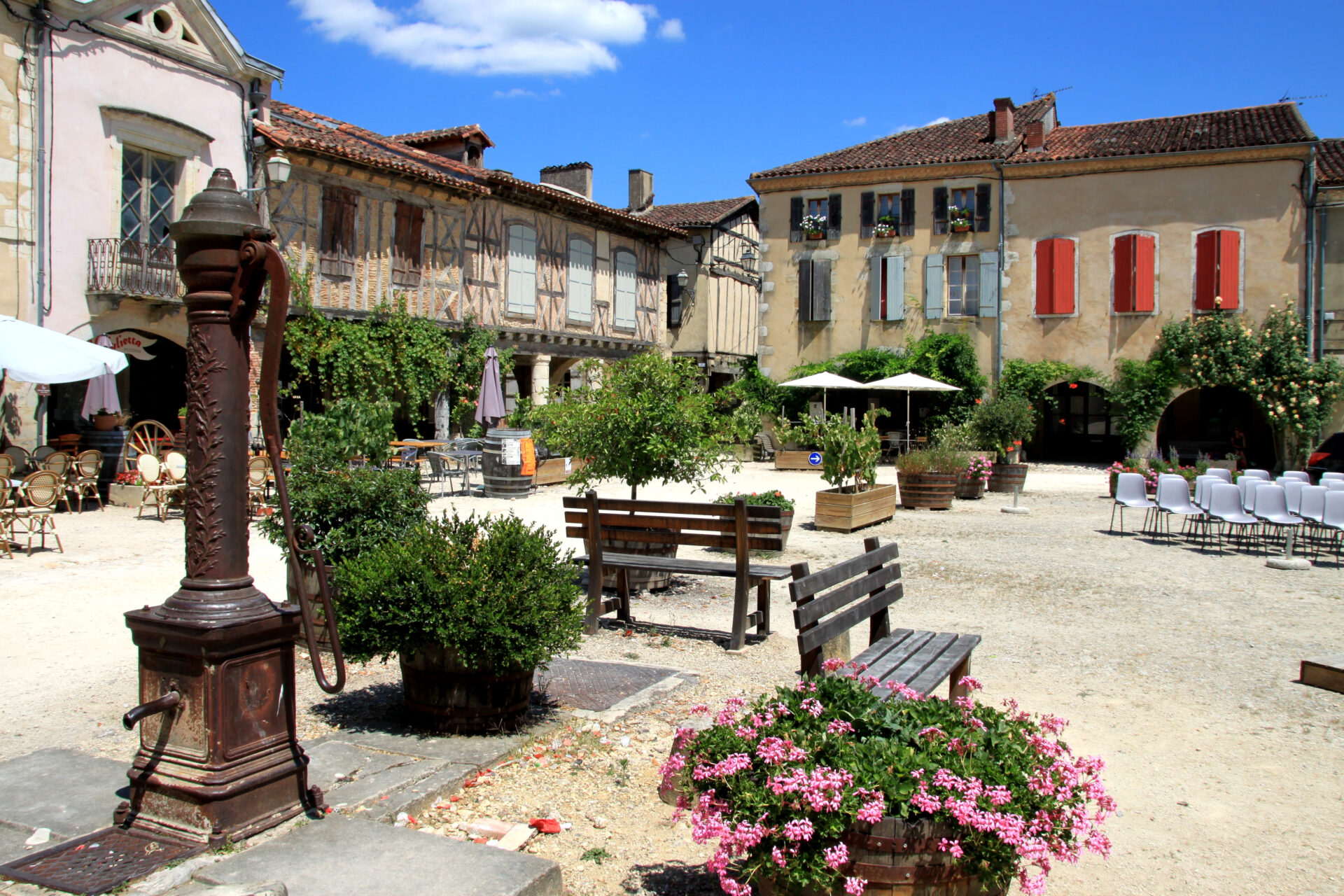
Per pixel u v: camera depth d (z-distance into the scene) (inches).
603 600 249.0
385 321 667.4
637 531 244.2
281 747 120.3
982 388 933.2
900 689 122.8
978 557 379.6
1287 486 434.9
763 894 100.9
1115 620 274.4
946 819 93.7
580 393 318.7
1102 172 897.5
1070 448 983.0
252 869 106.0
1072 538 438.9
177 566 322.0
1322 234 831.7
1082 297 909.2
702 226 1011.3
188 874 103.9
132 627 115.4
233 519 116.2
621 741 161.8
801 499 582.2
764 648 231.6
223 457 115.2
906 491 547.2
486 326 766.5
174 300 517.7
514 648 153.7
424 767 141.9
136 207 526.0
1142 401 879.7
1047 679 213.6
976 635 190.2
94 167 498.3
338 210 636.1
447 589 151.9
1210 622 272.1
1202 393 981.2
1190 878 124.5
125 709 171.9
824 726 106.0
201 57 548.4
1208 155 855.7
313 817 121.3
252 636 114.7
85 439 518.0
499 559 160.2
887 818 93.4
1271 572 355.9
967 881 94.6
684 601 287.4
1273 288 846.5
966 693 174.4
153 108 524.7
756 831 93.9
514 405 783.1
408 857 110.3
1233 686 209.9
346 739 155.2
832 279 1005.8
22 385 478.6
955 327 957.8
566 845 124.6
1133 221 889.5
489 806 134.3
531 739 158.7
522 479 562.3
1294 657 235.0
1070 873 126.0
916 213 969.5
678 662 217.5
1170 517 519.8
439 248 721.6
